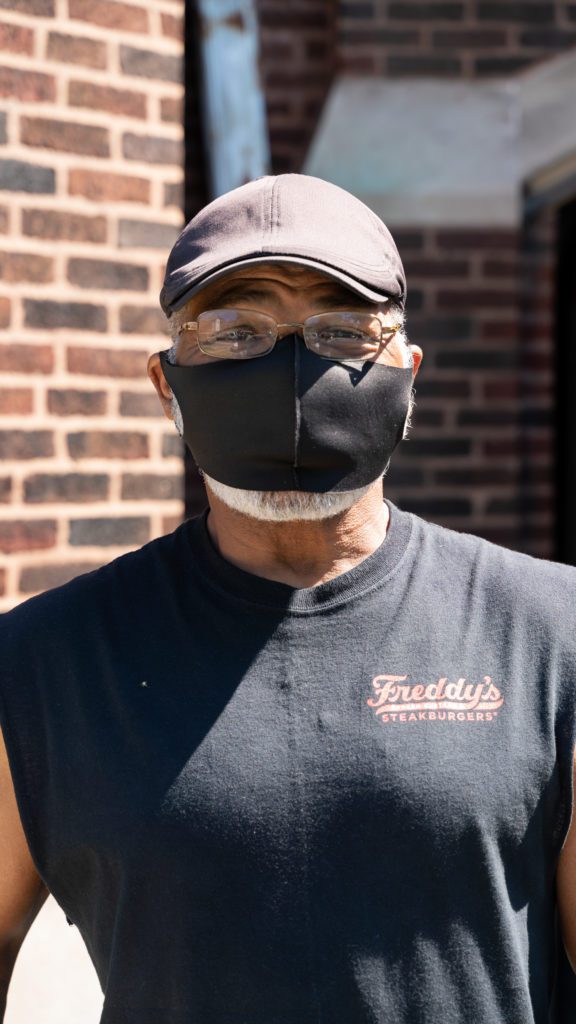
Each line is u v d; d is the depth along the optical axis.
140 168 3.14
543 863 1.46
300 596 1.51
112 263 3.11
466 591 1.55
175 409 1.67
